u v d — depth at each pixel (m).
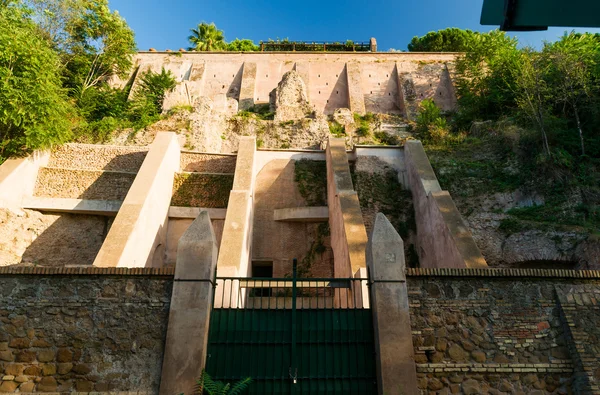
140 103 32.34
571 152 20.80
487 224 18.03
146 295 6.97
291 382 6.75
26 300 6.86
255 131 31.36
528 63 24.95
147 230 15.99
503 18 3.83
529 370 6.94
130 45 37.12
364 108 41.28
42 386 6.39
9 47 18.17
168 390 6.25
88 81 35.00
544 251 15.58
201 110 30.05
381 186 19.55
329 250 18.12
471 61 38.19
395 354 6.67
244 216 14.76
